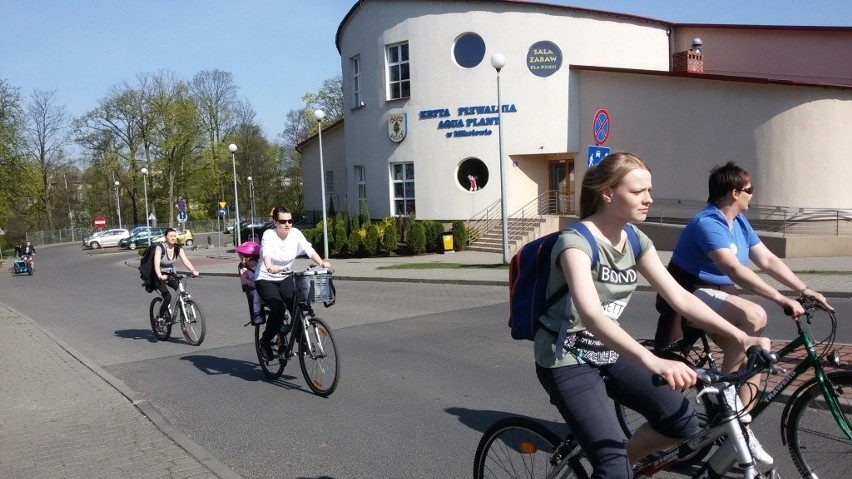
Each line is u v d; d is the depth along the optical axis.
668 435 2.76
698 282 4.38
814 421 3.48
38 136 68.62
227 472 4.58
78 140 60.69
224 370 8.03
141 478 4.52
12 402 6.78
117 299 18.08
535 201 27.14
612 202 2.72
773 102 19.67
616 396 2.86
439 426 5.47
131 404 6.47
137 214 71.44
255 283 7.17
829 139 19.05
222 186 71.69
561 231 2.82
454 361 7.80
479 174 26.64
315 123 66.50
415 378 7.08
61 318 14.54
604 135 12.66
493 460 3.23
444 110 26.67
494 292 14.52
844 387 3.36
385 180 28.72
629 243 2.85
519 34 25.59
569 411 2.71
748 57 26.16
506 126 26.02
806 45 24.75
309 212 40.50
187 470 4.64
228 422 5.89
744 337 2.75
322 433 5.45
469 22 25.97
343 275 19.33
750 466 2.50
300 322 6.80
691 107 21.67
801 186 19.42
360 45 29.34
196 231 74.75
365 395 6.51
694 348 4.28
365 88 29.23
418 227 26.17
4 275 35.53
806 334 3.59
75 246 67.75
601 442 2.63
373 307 12.94
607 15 25.72
